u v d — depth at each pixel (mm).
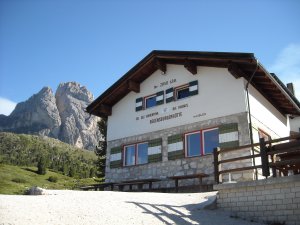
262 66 14242
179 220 8078
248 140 14398
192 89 16734
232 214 9344
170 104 17469
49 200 8742
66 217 7191
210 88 16141
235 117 15000
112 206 8688
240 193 9445
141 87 19125
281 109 19438
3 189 34500
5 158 78062
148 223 7508
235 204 9477
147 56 17859
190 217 8516
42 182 50531
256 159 14312
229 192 9680
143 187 17312
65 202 8648
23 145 100375
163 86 18078
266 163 9141
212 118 15711
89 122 161750
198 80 16688
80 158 103312
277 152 9039
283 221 8539
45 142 117062
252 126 14922
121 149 18922
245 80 15406
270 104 17953
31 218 6758
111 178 18844
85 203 8742
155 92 18391
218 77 16000
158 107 17953
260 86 16672
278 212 8656
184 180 15781
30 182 47844
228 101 15383
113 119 20000
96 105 19906
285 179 8578
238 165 14281
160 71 18438
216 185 9945
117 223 7211
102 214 7758
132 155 18516
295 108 19000
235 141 14680
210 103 15945
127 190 17625
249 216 9133
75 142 150625
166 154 16875
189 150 16219
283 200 8641
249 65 14695
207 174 14266
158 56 17484
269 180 8859
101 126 30703
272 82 15570
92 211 7922
